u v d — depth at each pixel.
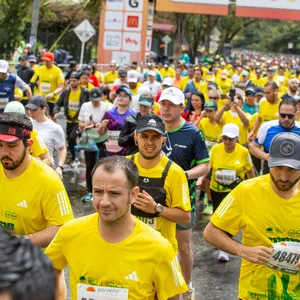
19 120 5.44
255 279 5.25
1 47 37.28
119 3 41.25
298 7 39.00
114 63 28.11
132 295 4.39
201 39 88.94
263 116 14.26
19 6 36.97
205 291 8.98
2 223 5.64
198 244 11.26
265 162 11.45
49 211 5.55
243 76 35.06
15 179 5.56
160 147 6.42
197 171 7.88
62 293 4.80
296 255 5.09
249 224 5.20
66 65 33.62
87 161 13.48
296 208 5.09
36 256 1.78
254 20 101.31
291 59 125.94
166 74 36.56
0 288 1.68
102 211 4.31
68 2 43.28
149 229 4.51
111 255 4.39
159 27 75.44
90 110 13.56
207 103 13.70
